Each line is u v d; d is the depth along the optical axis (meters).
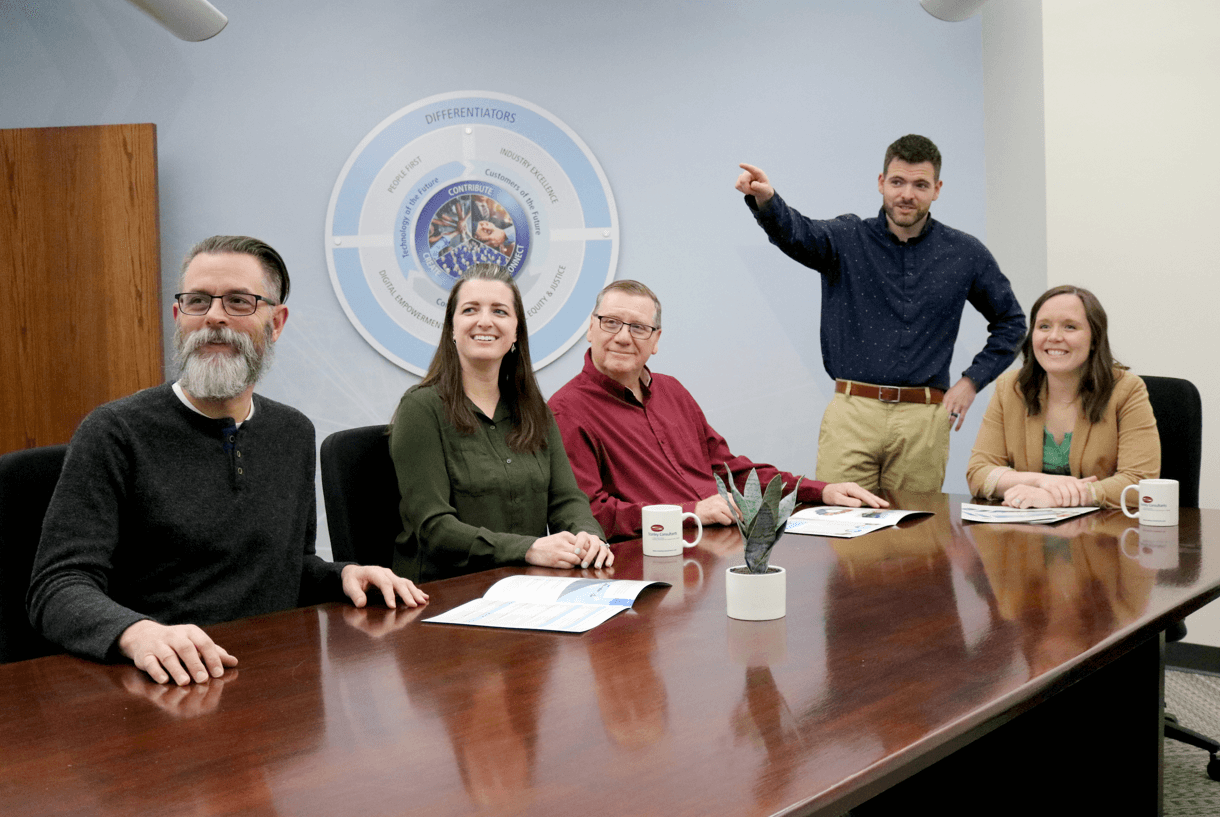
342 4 3.98
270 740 0.87
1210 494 3.36
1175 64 3.35
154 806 0.73
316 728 0.90
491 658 1.13
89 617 1.20
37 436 3.79
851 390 3.41
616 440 2.46
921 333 3.35
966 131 3.94
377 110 3.99
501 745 0.84
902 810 1.95
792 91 3.97
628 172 4.01
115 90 3.98
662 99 3.99
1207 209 3.33
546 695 0.98
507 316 2.08
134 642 1.13
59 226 3.78
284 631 1.29
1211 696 3.01
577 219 4.00
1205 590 1.40
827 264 3.46
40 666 1.15
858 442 3.37
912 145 3.27
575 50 3.99
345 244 3.98
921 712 0.90
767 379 4.02
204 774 0.79
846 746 0.82
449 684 1.03
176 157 3.98
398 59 3.98
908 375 3.34
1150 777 1.55
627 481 2.45
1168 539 1.81
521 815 0.70
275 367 4.00
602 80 3.99
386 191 3.99
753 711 0.92
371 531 1.99
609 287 2.53
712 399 4.02
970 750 1.81
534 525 2.10
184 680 1.05
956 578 1.50
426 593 1.52
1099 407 2.45
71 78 3.98
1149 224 3.42
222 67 3.98
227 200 3.99
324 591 1.60
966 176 3.96
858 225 3.43
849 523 2.06
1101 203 3.49
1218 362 3.33
